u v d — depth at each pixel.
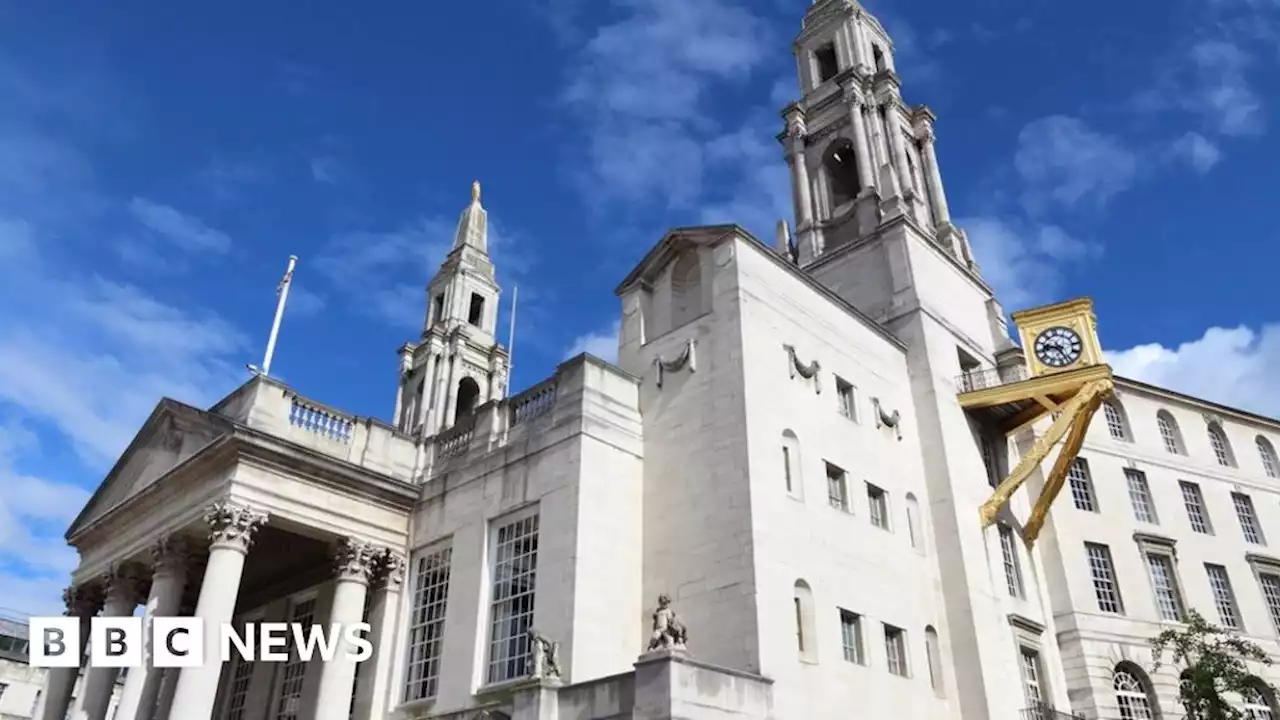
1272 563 41.12
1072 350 32.94
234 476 26.20
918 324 34.03
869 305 36.22
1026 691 30.30
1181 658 34.69
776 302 28.33
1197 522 41.22
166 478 28.78
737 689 20.23
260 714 31.31
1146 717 33.69
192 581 33.81
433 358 62.66
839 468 27.78
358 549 28.47
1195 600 38.09
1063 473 34.19
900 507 29.80
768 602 22.77
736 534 23.67
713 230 28.86
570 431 26.12
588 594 23.84
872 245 37.25
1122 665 34.41
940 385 33.16
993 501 32.25
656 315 30.38
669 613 19.86
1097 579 36.66
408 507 30.50
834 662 23.92
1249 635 38.50
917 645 27.48
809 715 22.27
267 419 28.09
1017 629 30.95
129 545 31.19
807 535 25.09
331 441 29.64
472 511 28.25
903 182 41.22
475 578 26.88
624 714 19.19
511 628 25.34
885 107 43.50
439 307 67.25
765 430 25.45
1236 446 44.56
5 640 59.66
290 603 33.16
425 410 60.34
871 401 30.81
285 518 27.02
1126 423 41.72
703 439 25.89
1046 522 35.97
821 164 44.16
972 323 38.31
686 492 25.61
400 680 27.70
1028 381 33.03
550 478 26.09
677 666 18.75
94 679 28.66
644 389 28.55
